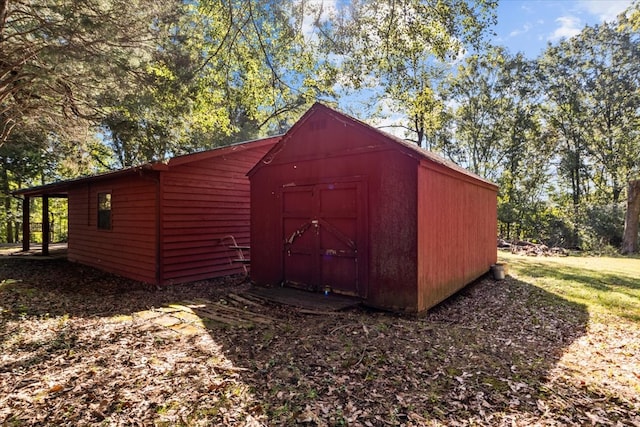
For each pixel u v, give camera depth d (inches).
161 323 193.6
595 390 123.0
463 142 995.3
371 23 209.5
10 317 202.1
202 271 335.6
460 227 277.3
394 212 213.6
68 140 383.2
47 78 253.8
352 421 101.6
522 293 280.4
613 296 267.3
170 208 309.7
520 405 111.1
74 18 238.2
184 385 121.3
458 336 175.6
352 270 233.5
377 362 140.7
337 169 240.4
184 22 304.2
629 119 794.8
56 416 103.2
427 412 106.5
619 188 821.2
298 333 175.3
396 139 217.3
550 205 882.1
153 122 319.0
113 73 275.6
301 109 360.8
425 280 214.7
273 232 281.1
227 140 584.7
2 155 641.0
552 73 866.1
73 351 151.7
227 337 170.2
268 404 110.0
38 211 861.2
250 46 244.5
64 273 360.8
